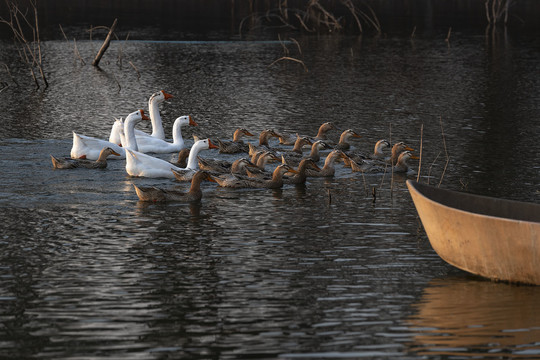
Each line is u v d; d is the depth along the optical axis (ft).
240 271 50.11
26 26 204.13
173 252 53.72
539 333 40.86
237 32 212.23
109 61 160.04
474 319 42.80
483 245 48.26
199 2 278.67
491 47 195.31
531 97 129.80
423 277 49.70
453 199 53.78
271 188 74.23
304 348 39.04
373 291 47.01
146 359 37.76
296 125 105.40
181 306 44.19
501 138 98.32
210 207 66.08
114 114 111.34
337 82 142.20
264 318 42.73
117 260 51.93
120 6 257.55
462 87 139.23
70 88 131.34
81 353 38.29
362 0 279.28
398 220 62.75
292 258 52.85
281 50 181.78
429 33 222.28
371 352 38.68
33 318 42.37
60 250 53.78
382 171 81.71
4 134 95.55
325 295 46.19
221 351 38.63
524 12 279.08
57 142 91.45
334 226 60.80
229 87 134.72
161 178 76.07
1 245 54.54
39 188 70.33
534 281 47.73
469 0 308.19
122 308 43.83
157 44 183.73
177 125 90.63
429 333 40.88
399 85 140.15
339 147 92.63
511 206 52.95
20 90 128.47
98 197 68.08
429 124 107.55
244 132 92.84
